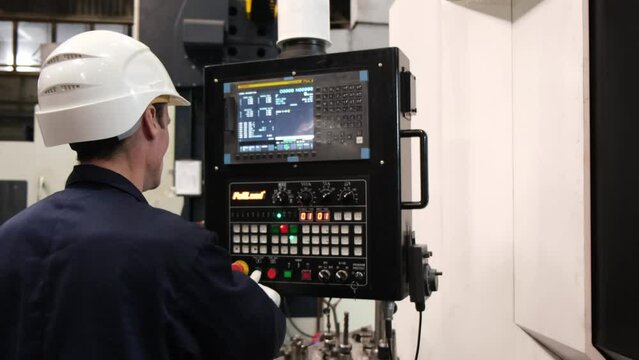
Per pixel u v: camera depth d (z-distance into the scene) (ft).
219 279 2.68
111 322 2.40
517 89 4.27
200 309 2.58
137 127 2.94
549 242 3.70
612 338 3.03
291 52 3.76
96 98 2.79
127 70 2.91
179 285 2.54
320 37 3.79
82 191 2.77
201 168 6.68
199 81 6.75
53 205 2.72
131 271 2.47
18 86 14.19
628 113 2.87
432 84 5.05
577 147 3.29
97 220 2.60
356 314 7.52
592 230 3.22
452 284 4.75
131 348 2.40
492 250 4.49
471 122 4.64
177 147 6.81
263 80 3.59
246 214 3.62
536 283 3.92
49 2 13.58
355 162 3.36
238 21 6.81
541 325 3.83
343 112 3.38
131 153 2.94
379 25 7.83
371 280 3.30
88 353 2.36
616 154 2.97
